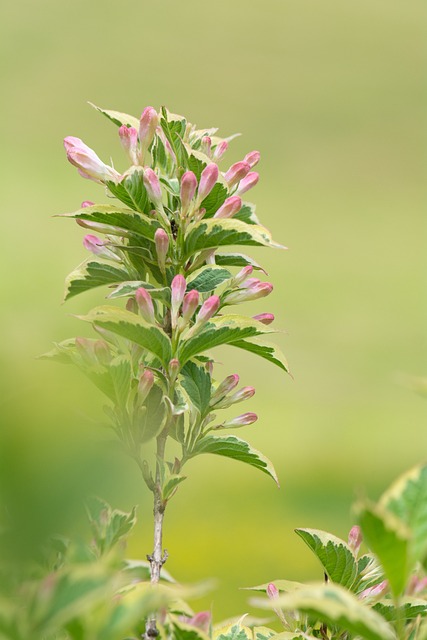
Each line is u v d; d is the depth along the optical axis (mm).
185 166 1845
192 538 5246
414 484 1566
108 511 1652
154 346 1775
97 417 1257
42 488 1203
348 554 1794
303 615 1803
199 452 1836
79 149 1817
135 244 1835
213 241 1807
